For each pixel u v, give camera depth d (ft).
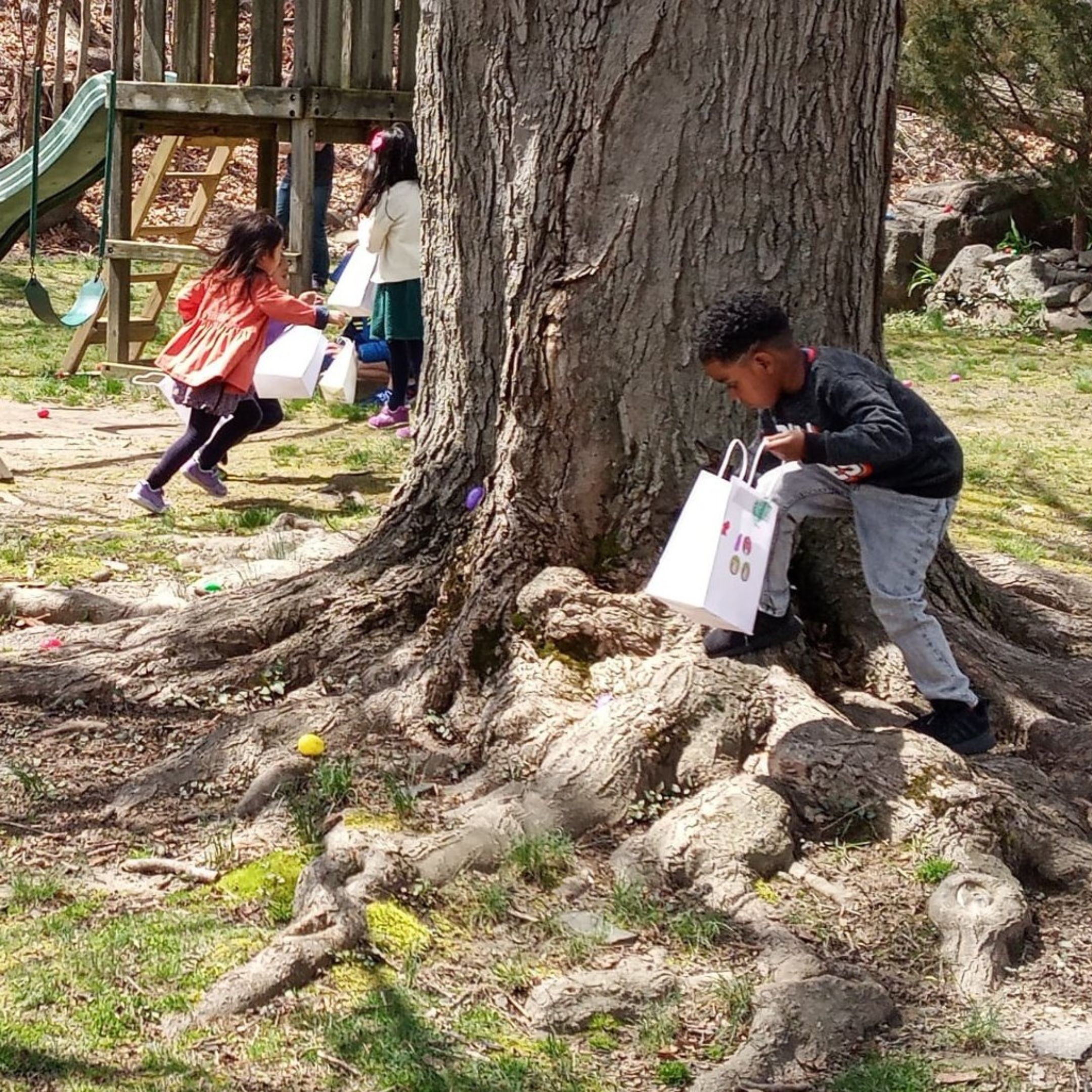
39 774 16.29
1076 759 16.46
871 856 14.32
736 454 16.98
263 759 15.99
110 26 71.56
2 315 50.11
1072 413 41.47
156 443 33.73
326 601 18.44
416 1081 11.19
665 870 14.11
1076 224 58.39
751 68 16.48
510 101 17.13
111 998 12.12
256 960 12.42
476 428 18.34
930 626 15.58
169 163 41.29
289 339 27.04
